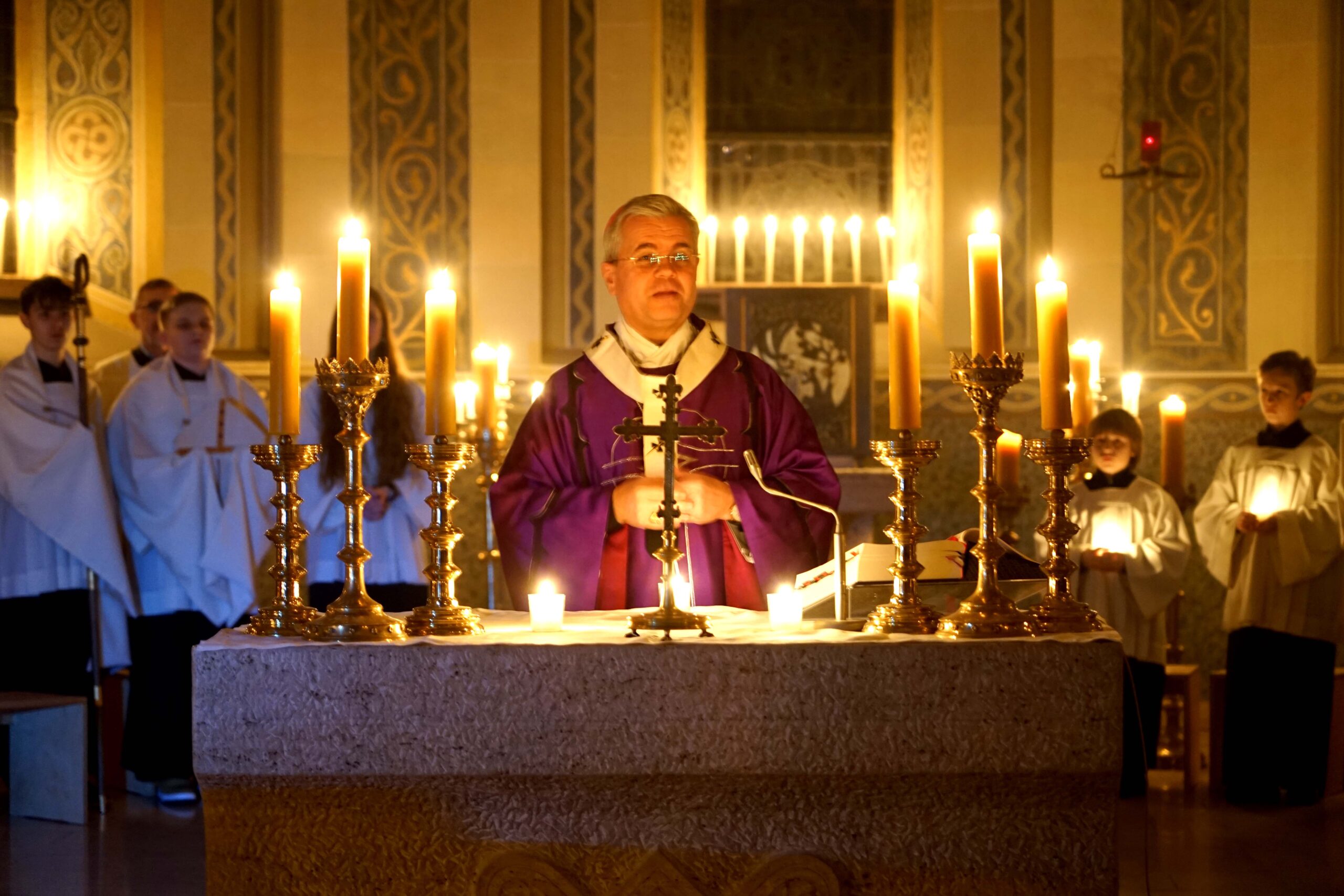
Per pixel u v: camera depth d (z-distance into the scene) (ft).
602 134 28.02
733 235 29.27
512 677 8.12
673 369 11.80
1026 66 27.91
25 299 20.20
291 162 27.27
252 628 9.00
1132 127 27.63
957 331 27.84
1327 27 27.14
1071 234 27.61
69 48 27.43
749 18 29.40
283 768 8.19
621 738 8.07
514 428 27.50
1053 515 8.89
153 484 19.86
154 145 27.27
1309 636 19.71
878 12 29.35
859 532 23.63
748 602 11.41
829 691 8.04
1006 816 8.20
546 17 27.99
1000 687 8.01
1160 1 27.66
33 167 27.25
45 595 19.97
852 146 29.37
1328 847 17.03
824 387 23.80
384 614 8.83
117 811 19.25
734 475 11.67
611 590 11.28
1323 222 27.12
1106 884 8.16
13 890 15.16
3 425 19.57
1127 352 27.53
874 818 8.24
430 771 8.14
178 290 25.41
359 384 8.86
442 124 27.73
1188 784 20.76
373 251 27.53
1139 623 20.40
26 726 18.90
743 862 8.27
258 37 27.43
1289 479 20.67
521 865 8.23
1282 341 27.14
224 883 8.38
